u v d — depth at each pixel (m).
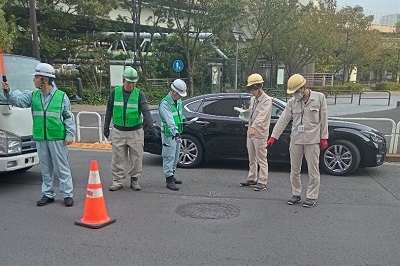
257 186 6.50
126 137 6.30
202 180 7.12
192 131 7.91
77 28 29.50
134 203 5.77
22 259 3.97
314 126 5.56
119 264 3.88
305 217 5.26
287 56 33.00
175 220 5.09
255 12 26.34
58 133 5.48
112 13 29.27
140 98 6.24
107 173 7.62
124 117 6.21
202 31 25.34
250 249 4.25
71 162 8.55
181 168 8.05
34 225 4.88
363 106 23.27
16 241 4.41
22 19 22.66
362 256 4.12
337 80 54.84
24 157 6.27
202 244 4.36
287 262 3.97
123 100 6.19
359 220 5.18
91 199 4.90
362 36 42.28
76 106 22.14
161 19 25.70
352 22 41.44
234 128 7.71
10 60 6.91
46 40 23.12
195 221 5.06
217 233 4.68
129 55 26.59
